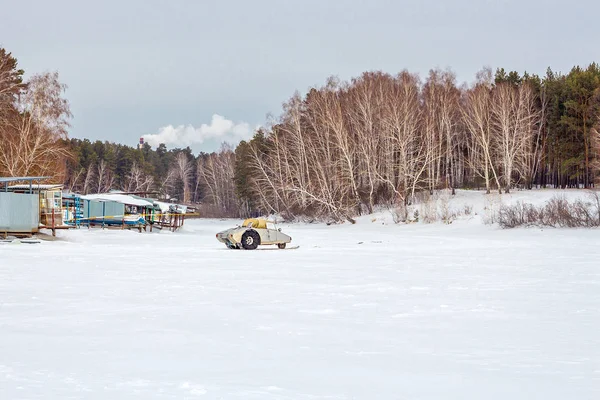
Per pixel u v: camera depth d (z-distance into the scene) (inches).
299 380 276.2
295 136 3287.4
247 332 384.5
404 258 1021.8
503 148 2997.0
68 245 1360.7
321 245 1466.5
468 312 461.1
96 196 2219.5
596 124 2938.0
